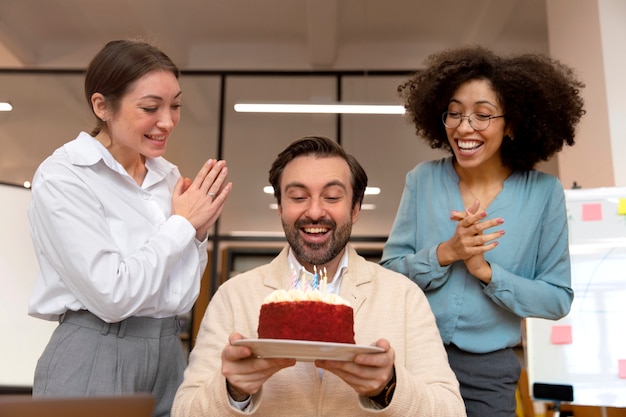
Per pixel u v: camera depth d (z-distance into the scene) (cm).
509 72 159
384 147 539
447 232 169
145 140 147
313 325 110
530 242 164
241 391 111
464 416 123
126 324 140
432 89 167
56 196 137
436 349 133
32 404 53
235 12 510
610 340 229
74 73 558
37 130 550
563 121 169
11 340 219
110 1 497
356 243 530
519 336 165
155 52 149
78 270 133
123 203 149
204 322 141
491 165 170
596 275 238
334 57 548
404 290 140
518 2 471
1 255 223
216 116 556
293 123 550
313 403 126
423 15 511
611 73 329
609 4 336
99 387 134
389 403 112
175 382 151
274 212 542
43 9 509
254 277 145
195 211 155
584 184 354
